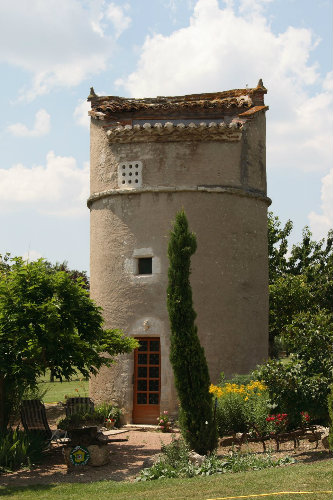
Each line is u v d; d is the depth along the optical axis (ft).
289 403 36.32
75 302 38.19
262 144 57.67
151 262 52.37
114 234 53.83
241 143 54.75
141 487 29.40
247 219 54.39
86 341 39.24
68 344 37.63
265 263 56.34
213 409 39.27
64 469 35.99
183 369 36.37
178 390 36.45
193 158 53.01
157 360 50.93
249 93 58.39
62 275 38.73
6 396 44.06
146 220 52.65
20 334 35.68
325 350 36.27
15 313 36.14
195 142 53.26
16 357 36.47
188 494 26.53
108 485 30.63
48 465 37.27
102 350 41.52
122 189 53.62
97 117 56.90
